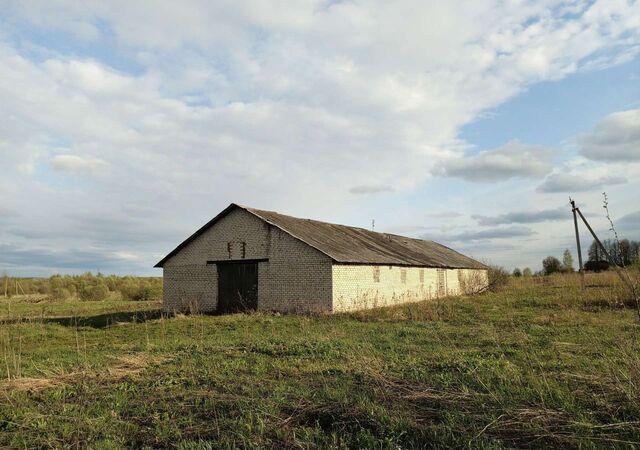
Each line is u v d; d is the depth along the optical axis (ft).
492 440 16.93
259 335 46.80
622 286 68.49
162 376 28.71
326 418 20.18
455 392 22.72
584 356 30.63
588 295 72.33
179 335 51.52
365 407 20.68
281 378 27.30
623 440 16.67
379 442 17.42
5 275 54.85
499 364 28.58
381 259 87.30
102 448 18.06
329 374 27.73
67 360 36.24
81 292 143.95
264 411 20.85
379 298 85.87
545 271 204.13
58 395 25.26
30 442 18.98
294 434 18.31
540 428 17.76
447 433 17.81
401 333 44.80
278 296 77.05
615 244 24.25
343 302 74.95
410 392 23.11
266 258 78.84
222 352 36.19
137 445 18.69
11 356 40.93
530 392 22.17
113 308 102.47
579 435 17.16
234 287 81.92
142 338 51.34
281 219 84.23
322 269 73.51
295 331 50.11
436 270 113.70
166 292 88.17
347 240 92.12
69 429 20.20
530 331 43.19
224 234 83.56
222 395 23.71
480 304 73.10
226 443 17.83
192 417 21.04
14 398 24.90
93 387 26.71
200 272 85.35
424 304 74.59
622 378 22.79
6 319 71.46
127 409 22.62
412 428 18.48
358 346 36.78
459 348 35.68
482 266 147.54
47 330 62.03
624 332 39.45
